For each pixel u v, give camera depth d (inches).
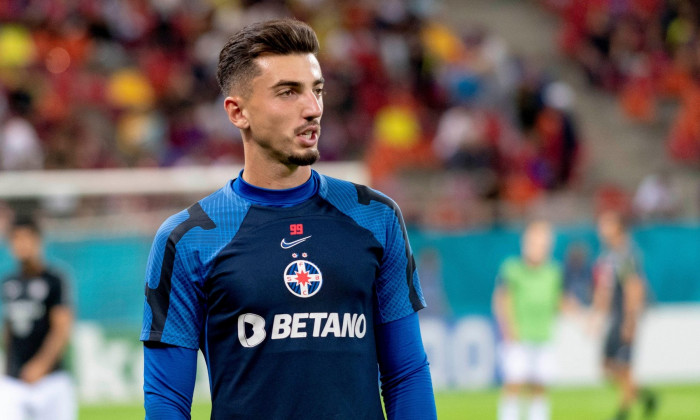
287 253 337.7
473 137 1991.9
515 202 1808.6
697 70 2598.4
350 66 2224.4
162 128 1983.3
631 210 1710.1
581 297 1605.6
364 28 2409.0
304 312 332.8
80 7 2177.7
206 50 2161.7
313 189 353.1
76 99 2036.2
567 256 1621.6
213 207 348.5
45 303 941.8
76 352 1433.3
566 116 2161.7
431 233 1587.1
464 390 1573.6
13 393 935.7
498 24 2768.2
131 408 1407.5
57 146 1809.8
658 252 1652.3
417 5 2610.7
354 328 338.6
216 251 338.0
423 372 355.9
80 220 1456.7
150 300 346.0
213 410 341.1
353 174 1578.5
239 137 1969.7
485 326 1590.8
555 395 1537.9
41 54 2080.5
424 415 349.4
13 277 948.0
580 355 1610.5
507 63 2396.7
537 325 1226.0
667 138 2475.4
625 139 2460.6
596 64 2586.1
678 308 1652.3
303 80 338.6
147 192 1489.9
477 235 1600.6
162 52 2187.5
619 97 2556.6
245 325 332.8
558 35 2753.4
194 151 1943.9
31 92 1947.6
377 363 351.6
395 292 355.6
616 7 2696.9
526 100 2178.9
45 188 1437.0
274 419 328.5
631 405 1315.2
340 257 339.6
